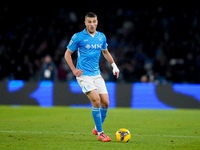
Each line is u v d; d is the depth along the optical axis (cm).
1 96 5541
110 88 5303
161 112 4581
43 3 9025
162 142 2359
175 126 3225
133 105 5222
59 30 8562
